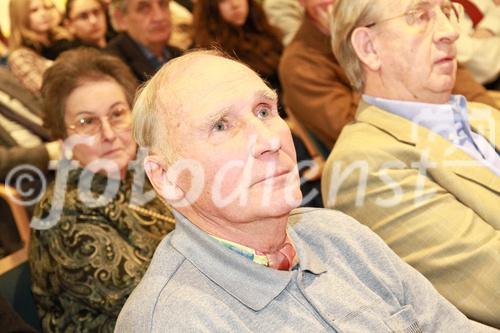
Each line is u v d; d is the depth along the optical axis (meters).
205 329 0.99
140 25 2.76
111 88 1.62
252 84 1.09
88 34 2.92
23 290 1.51
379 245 1.23
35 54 2.69
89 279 1.47
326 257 1.20
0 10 2.84
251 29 3.06
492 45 2.29
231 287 1.05
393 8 1.53
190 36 3.09
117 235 1.55
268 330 1.05
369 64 1.58
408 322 1.16
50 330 1.50
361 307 1.13
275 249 1.13
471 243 1.38
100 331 1.47
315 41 2.39
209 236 1.09
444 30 1.53
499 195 1.47
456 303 1.40
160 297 1.03
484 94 2.18
